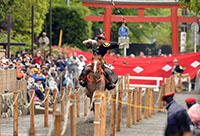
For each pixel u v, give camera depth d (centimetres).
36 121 4431
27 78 5319
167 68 7925
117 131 4028
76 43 10500
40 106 5147
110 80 4231
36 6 8662
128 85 7288
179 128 2388
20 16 8344
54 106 4447
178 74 7462
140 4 8725
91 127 4047
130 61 8156
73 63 7050
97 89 4091
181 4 6675
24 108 4844
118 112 4031
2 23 8400
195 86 7544
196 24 8750
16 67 5322
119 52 13200
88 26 10669
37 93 5231
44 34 8100
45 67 5672
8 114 4556
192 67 7938
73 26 10456
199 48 9956
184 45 9706
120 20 8800
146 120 4744
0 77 4719
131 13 12362
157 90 7550
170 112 2773
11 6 7819
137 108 4625
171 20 8762
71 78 6956
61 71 6550
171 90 6675
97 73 4034
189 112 2922
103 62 4222
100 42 4194
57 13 10450
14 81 5022
